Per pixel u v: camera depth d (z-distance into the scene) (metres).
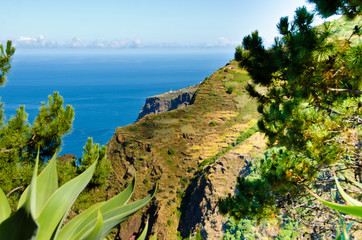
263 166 6.02
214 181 49.09
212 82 90.56
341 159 5.45
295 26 4.45
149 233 48.75
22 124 7.09
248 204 6.12
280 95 6.19
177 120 72.62
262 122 5.98
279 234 18.33
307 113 5.46
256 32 5.77
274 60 5.37
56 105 7.24
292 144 5.45
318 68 4.81
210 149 62.81
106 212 1.14
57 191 1.05
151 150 64.69
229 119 71.56
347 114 5.21
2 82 7.57
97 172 7.14
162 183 58.12
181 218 49.59
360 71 4.34
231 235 37.06
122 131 72.00
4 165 6.55
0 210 0.99
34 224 0.70
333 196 5.28
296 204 5.87
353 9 4.09
